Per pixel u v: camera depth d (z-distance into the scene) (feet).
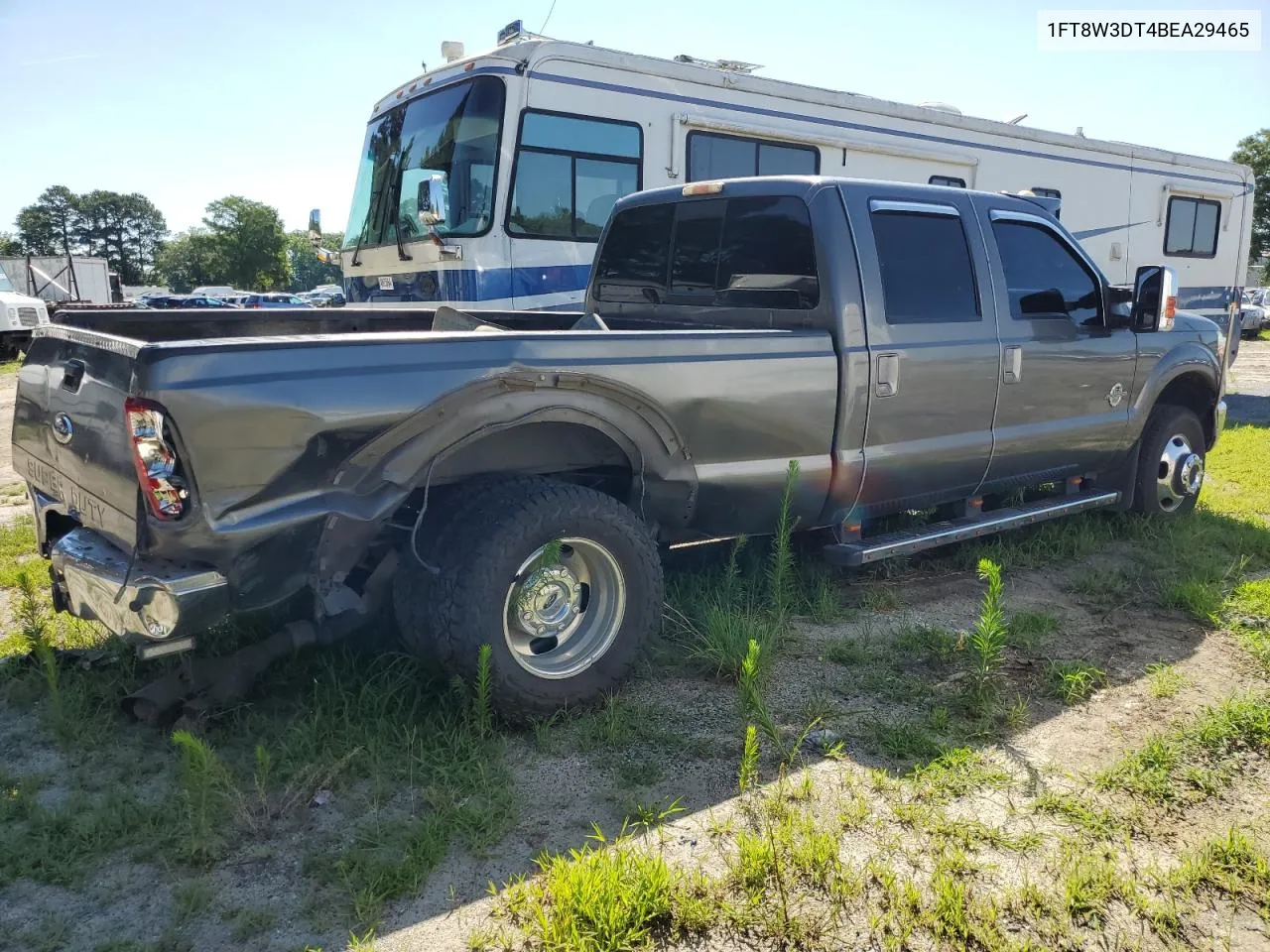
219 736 11.43
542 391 11.78
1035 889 8.89
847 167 35.01
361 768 10.90
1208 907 8.86
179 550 9.95
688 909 8.54
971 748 11.58
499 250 27.45
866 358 14.79
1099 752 11.55
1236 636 15.16
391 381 10.71
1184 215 49.37
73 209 407.23
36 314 75.56
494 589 11.32
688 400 13.01
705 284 16.72
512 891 8.82
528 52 27.45
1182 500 21.36
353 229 32.81
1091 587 17.22
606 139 29.12
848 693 13.05
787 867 9.18
